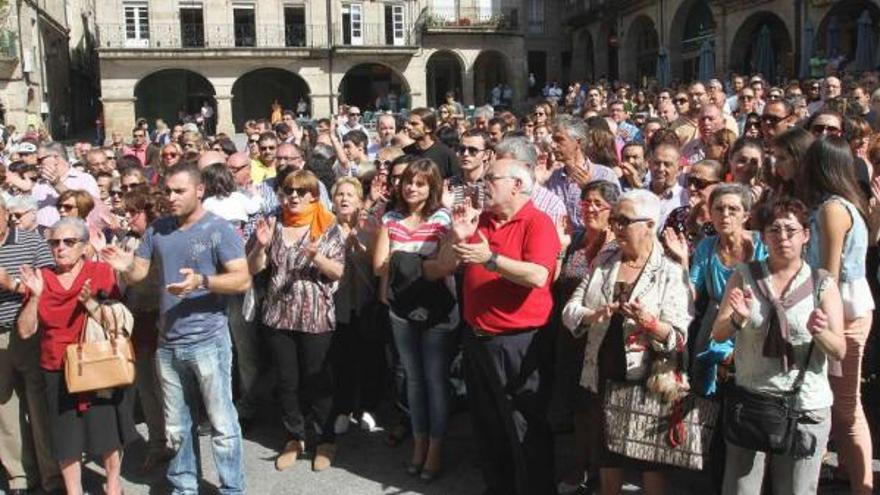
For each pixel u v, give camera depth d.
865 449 4.58
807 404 3.93
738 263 4.35
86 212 6.43
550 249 4.69
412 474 5.67
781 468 4.09
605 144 7.16
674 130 8.55
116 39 35.03
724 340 4.09
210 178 6.84
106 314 5.12
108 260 4.96
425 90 38.62
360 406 6.67
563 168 6.73
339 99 37.66
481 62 42.62
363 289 6.32
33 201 6.64
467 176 6.53
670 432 4.16
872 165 5.64
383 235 5.66
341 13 37.19
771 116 7.34
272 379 7.57
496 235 4.82
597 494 5.23
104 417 5.22
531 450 4.86
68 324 5.13
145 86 38.84
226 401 5.21
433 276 5.30
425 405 5.62
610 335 4.36
